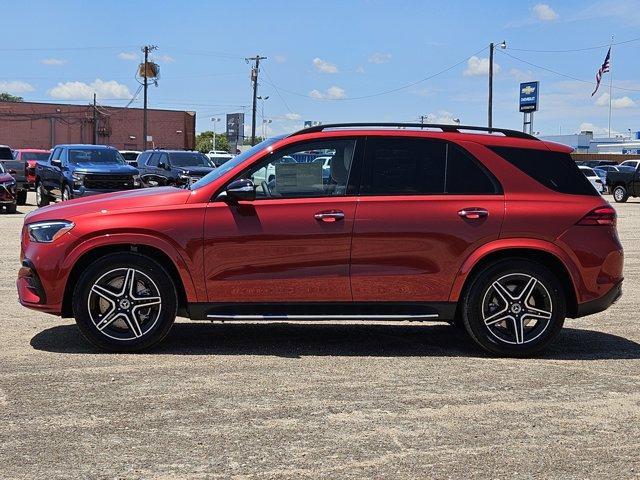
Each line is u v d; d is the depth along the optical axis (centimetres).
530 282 630
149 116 8175
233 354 629
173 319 625
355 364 603
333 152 636
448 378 566
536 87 6600
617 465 403
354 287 625
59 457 405
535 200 637
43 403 493
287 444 426
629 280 1076
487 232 627
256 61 6881
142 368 580
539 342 633
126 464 396
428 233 624
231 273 621
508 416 480
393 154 639
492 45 5394
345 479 380
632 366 611
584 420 475
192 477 380
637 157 7762
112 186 2330
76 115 7794
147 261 616
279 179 630
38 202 2645
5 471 386
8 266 1129
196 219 618
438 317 635
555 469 397
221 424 457
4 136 7500
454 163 641
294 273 621
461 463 402
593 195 650
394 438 438
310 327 749
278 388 532
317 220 619
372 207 623
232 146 6956
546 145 657
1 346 644
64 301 625
